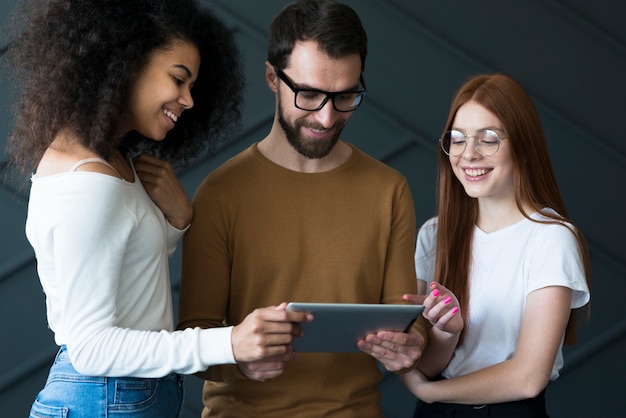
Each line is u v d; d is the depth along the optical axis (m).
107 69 1.62
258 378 1.79
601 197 3.55
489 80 2.08
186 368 1.63
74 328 1.58
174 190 1.86
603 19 3.50
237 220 1.96
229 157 3.43
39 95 1.64
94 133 1.60
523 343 1.99
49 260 1.59
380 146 3.49
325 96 1.85
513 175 2.07
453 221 2.15
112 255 1.58
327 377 1.98
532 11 3.50
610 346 3.58
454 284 2.13
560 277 1.97
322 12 1.84
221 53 1.90
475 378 2.02
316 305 1.60
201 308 1.93
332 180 2.00
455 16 3.49
